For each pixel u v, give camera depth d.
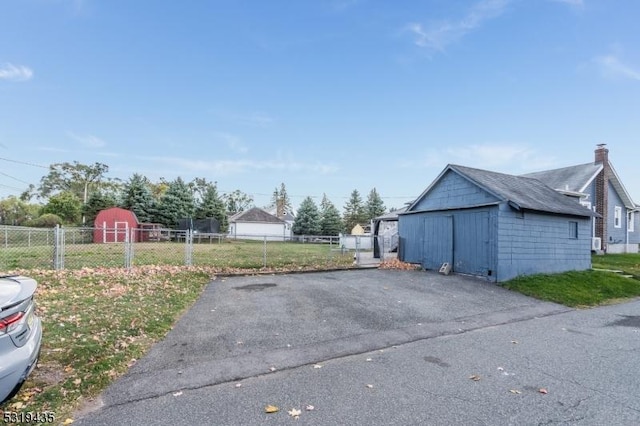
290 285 8.70
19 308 2.87
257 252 17.19
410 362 4.29
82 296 6.44
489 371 4.02
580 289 9.52
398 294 8.12
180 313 5.98
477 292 8.78
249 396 3.29
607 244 20.77
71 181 54.47
